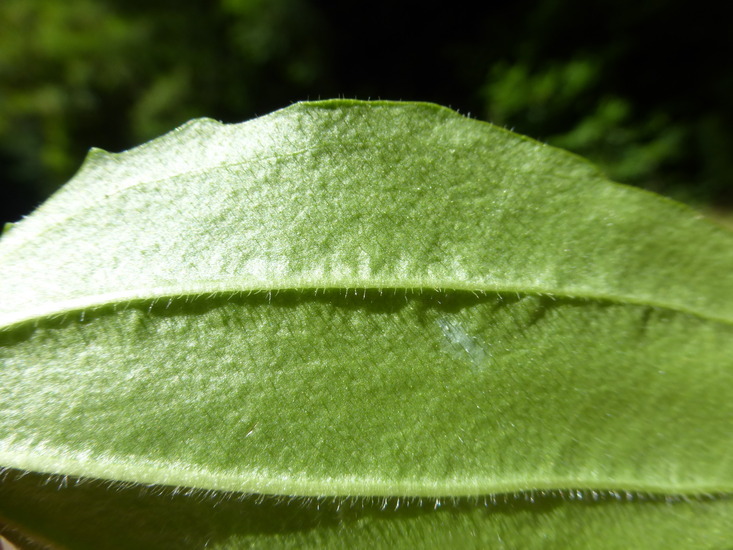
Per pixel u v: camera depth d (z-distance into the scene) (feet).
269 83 0.88
